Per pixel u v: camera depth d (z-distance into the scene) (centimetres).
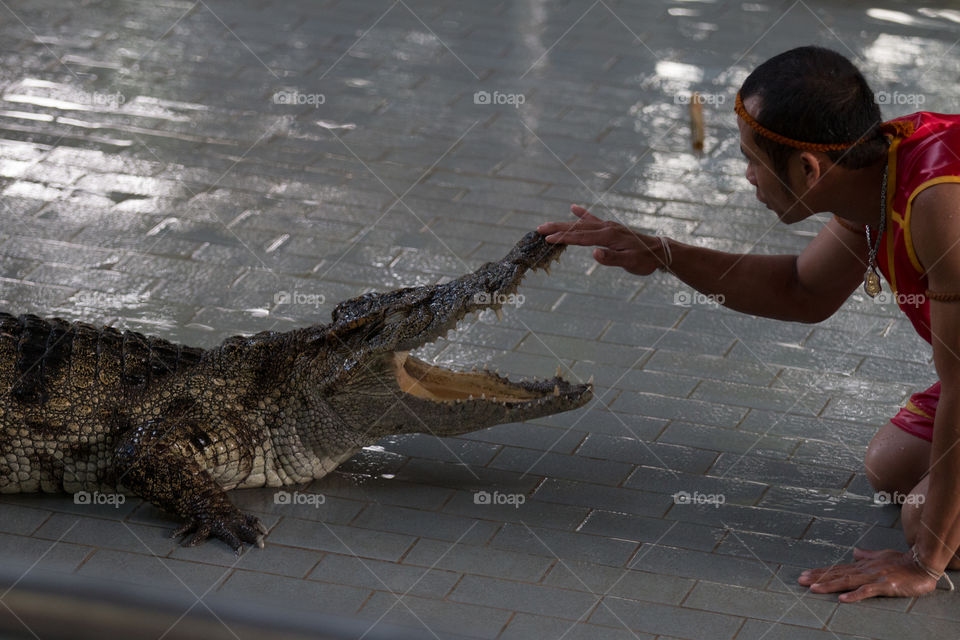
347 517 462
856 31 979
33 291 615
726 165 781
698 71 912
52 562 428
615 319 616
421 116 839
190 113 831
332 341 472
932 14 1017
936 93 854
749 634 397
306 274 646
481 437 522
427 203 725
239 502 473
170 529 454
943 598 415
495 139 809
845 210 396
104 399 473
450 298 455
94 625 416
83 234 676
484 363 571
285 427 479
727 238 689
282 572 426
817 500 477
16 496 473
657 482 488
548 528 456
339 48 949
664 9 1033
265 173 755
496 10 1034
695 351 588
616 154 791
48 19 981
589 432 524
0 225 678
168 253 661
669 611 408
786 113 372
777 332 607
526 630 397
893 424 473
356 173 759
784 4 1044
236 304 614
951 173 367
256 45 950
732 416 536
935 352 385
